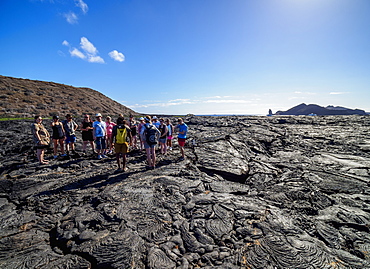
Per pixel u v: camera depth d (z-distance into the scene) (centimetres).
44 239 322
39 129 690
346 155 803
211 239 312
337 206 418
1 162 739
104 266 262
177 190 497
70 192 494
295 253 278
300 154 845
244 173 648
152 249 291
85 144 856
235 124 1656
